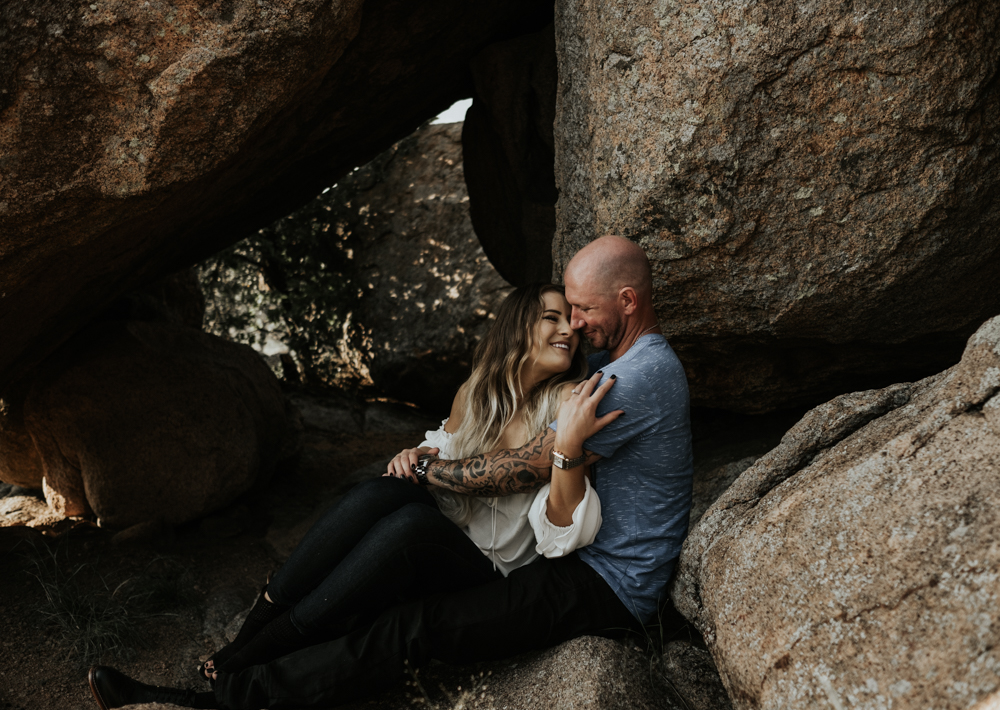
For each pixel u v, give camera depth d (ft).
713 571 6.47
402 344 22.67
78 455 12.77
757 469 7.08
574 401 7.05
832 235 7.95
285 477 16.20
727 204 8.10
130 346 13.23
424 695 7.45
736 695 5.83
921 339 8.68
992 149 7.47
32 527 12.89
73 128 7.54
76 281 9.69
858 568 5.21
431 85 12.36
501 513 7.98
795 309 8.30
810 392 10.19
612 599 7.35
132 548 12.12
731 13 7.52
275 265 24.86
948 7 7.04
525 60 11.80
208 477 13.07
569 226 9.82
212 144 7.84
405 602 7.69
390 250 23.81
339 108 10.75
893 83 7.30
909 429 5.69
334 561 7.72
